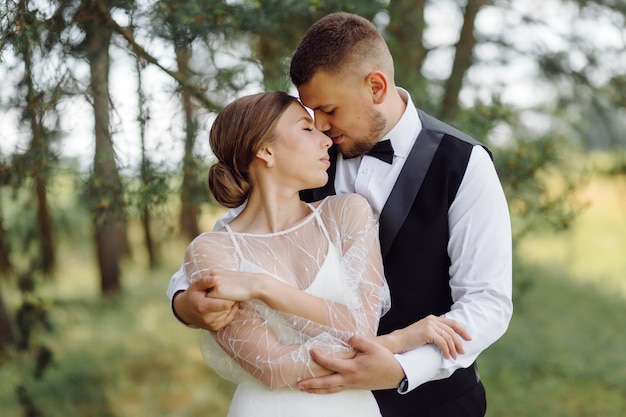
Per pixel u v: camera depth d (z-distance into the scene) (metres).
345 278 1.72
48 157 2.79
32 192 4.54
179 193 2.97
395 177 1.93
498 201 1.85
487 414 4.96
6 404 4.82
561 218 3.57
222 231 1.78
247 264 1.70
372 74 1.83
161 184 2.84
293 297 1.63
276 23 2.90
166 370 5.91
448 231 1.87
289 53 3.12
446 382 1.92
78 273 9.80
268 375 1.64
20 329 4.68
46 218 5.29
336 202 1.82
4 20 2.16
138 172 2.84
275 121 1.75
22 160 2.81
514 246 3.85
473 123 3.42
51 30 2.51
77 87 2.70
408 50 3.97
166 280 9.16
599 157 5.56
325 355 1.64
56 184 3.07
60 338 6.16
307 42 1.85
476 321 1.75
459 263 1.84
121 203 2.82
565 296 7.45
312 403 1.67
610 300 7.37
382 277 1.79
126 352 6.25
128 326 7.09
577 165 5.13
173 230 3.04
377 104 1.86
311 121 1.81
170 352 6.34
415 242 1.87
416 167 1.89
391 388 1.81
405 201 1.88
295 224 1.79
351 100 1.85
